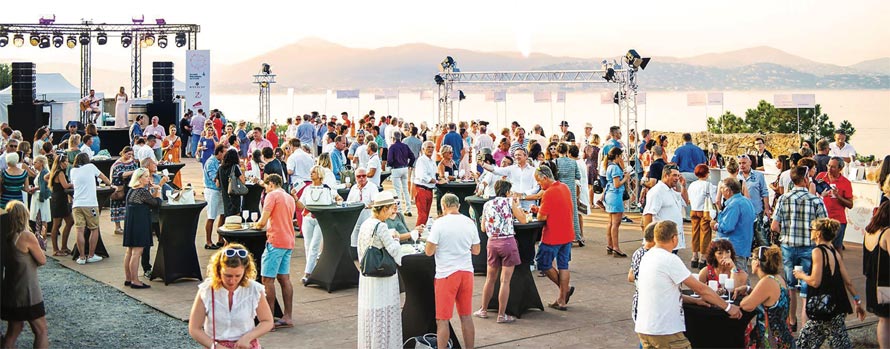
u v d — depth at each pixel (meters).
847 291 8.27
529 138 21.11
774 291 6.86
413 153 18.77
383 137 24.52
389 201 7.83
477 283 11.29
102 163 18.78
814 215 8.92
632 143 19.44
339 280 10.96
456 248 8.03
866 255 8.03
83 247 12.56
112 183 14.86
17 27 32.66
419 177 14.68
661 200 10.70
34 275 7.83
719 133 32.78
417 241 9.10
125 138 30.73
